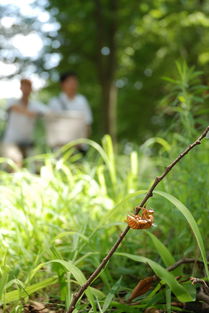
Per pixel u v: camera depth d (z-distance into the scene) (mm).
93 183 3213
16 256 2342
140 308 1992
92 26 15477
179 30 14398
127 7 15086
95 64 15445
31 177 3145
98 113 18453
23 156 7004
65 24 15344
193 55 14109
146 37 15336
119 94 17781
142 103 17094
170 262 1981
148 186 2666
